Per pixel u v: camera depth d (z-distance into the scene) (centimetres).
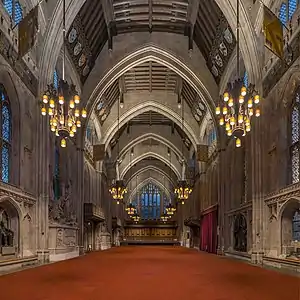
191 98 3516
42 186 1883
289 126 1642
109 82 2883
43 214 1866
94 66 2855
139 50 2856
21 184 1680
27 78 1770
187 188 3912
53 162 2131
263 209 1855
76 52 2475
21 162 1688
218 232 2789
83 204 2791
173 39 2858
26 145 1777
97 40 2688
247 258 2052
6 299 788
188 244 4878
